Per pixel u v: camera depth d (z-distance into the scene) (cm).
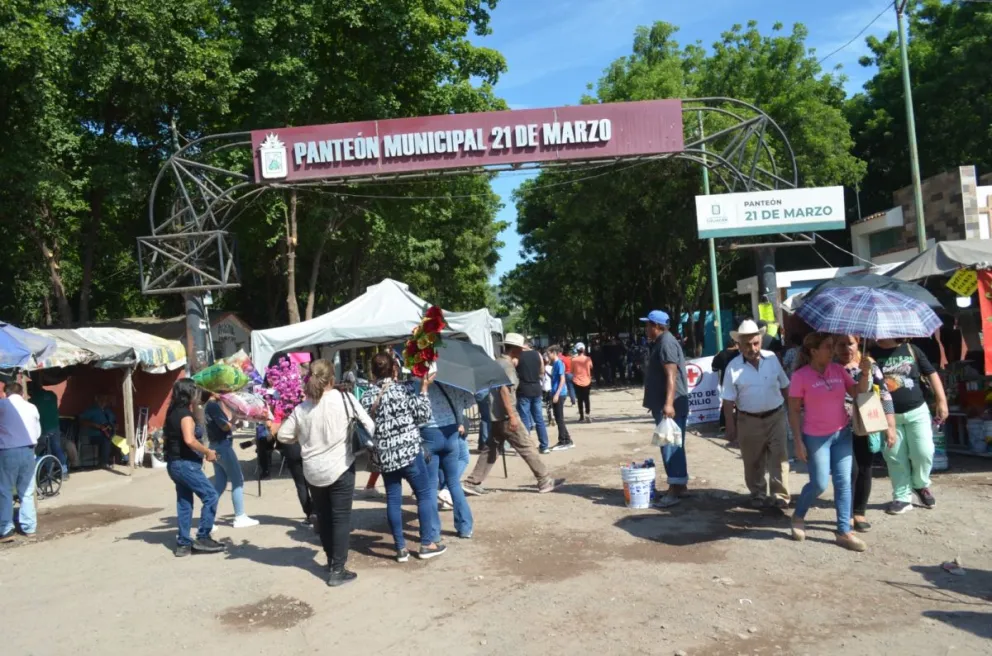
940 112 2945
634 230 3048
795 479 909
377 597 586
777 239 2838
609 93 2878
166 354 1588
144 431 1524
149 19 1938
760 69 2708
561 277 4000
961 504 736
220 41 2147
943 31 2905
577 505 852
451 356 752
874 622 482
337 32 2405
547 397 1711
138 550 780
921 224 1856
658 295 4188
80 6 1964
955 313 1059
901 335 596
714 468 1021
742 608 517
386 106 2427
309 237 2619
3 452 878
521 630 504
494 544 716
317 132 1478
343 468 621
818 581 562
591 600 550
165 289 1645
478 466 950
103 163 2109
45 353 1224
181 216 1809
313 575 652
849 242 3409
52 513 1048
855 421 642
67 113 2072
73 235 2564
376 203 2616
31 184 1883
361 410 641
